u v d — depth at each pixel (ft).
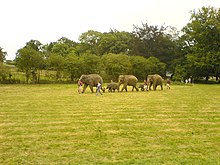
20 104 65.57
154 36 222.28
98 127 40.27
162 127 40.40
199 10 192.65
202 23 189.67
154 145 30.96
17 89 118.11
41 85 151.84
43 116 49.42
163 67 200.54
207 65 175.83
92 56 187.73
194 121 45.19
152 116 49.67
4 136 35.04
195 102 70.28
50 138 34.01
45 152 28.37
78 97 82.94
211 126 41.24
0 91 106.52
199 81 202.18
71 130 38.37
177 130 38.45
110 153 28.04
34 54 165.99
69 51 287.48
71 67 178.50
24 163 25.20
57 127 40.29
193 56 185.98
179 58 214.48
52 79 179.93
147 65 193.16
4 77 164.14
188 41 216.33
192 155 27.40
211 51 180.24
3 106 61.98
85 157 26.84
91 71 185.78
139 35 226.38
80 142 32.19
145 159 26.20
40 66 171.83
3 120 45.57
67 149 29.40
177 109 58.13
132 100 74.43
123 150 29.04
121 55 191.31
